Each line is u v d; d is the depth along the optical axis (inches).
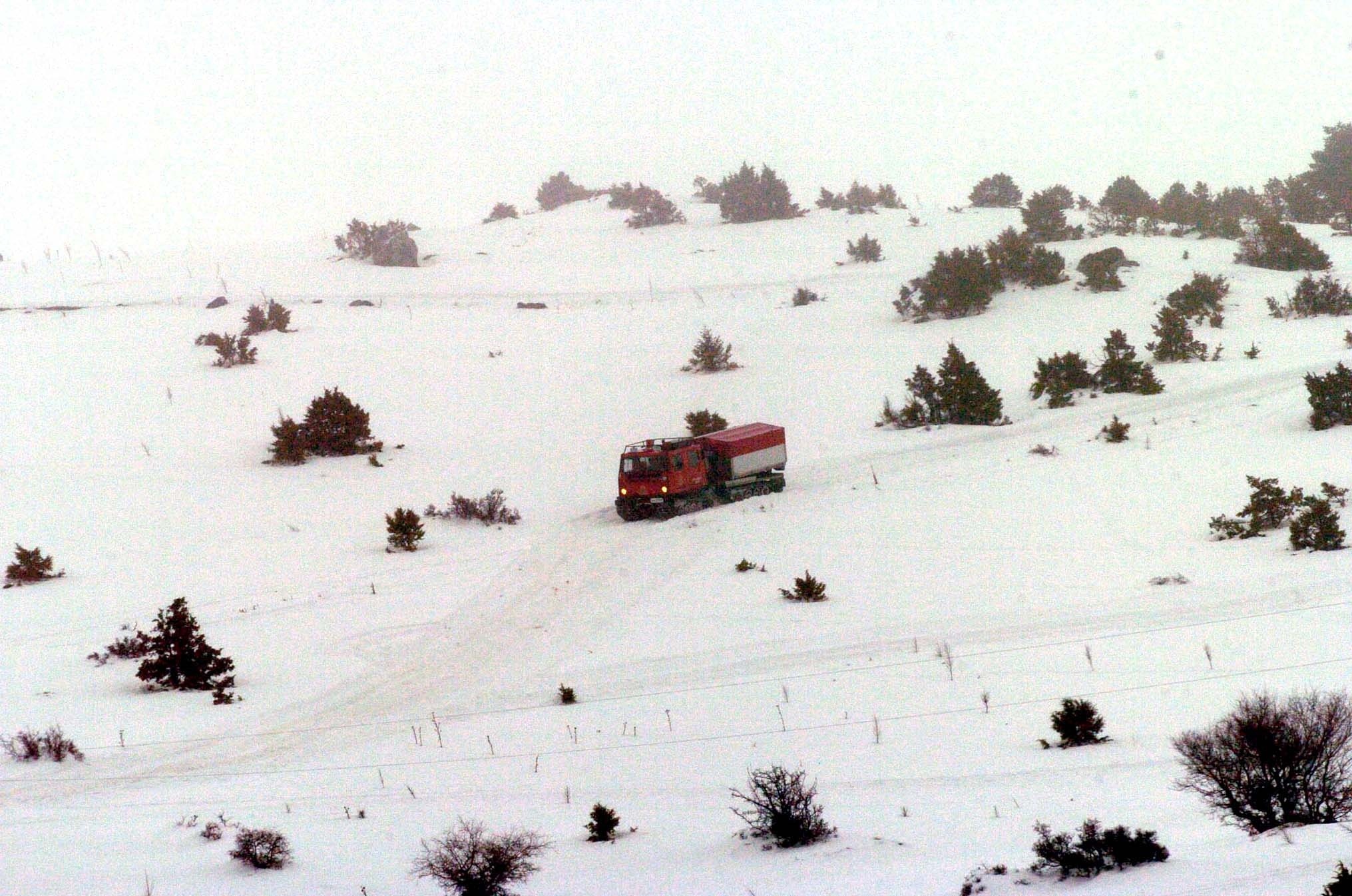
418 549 1247.5
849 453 1612.9
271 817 566.6
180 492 1411.2
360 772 651.5
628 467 1365.7
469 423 1811.0
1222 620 774.5
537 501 1475.1
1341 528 978.1
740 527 1275.8
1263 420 1476.4
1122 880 335.9
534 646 916.6
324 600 1060.5
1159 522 1095.6
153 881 458.0
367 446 1638.8
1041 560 1006.4
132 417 1713.8
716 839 475.2
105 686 825.5
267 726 750.5
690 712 716.0
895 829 457.4
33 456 1526.8
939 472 1427.2
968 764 555.5
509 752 672.4
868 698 701.9
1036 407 1761.8
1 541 1212.5
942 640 812.0
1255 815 393.4
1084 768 518.9
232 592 1082.7
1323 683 600.7
